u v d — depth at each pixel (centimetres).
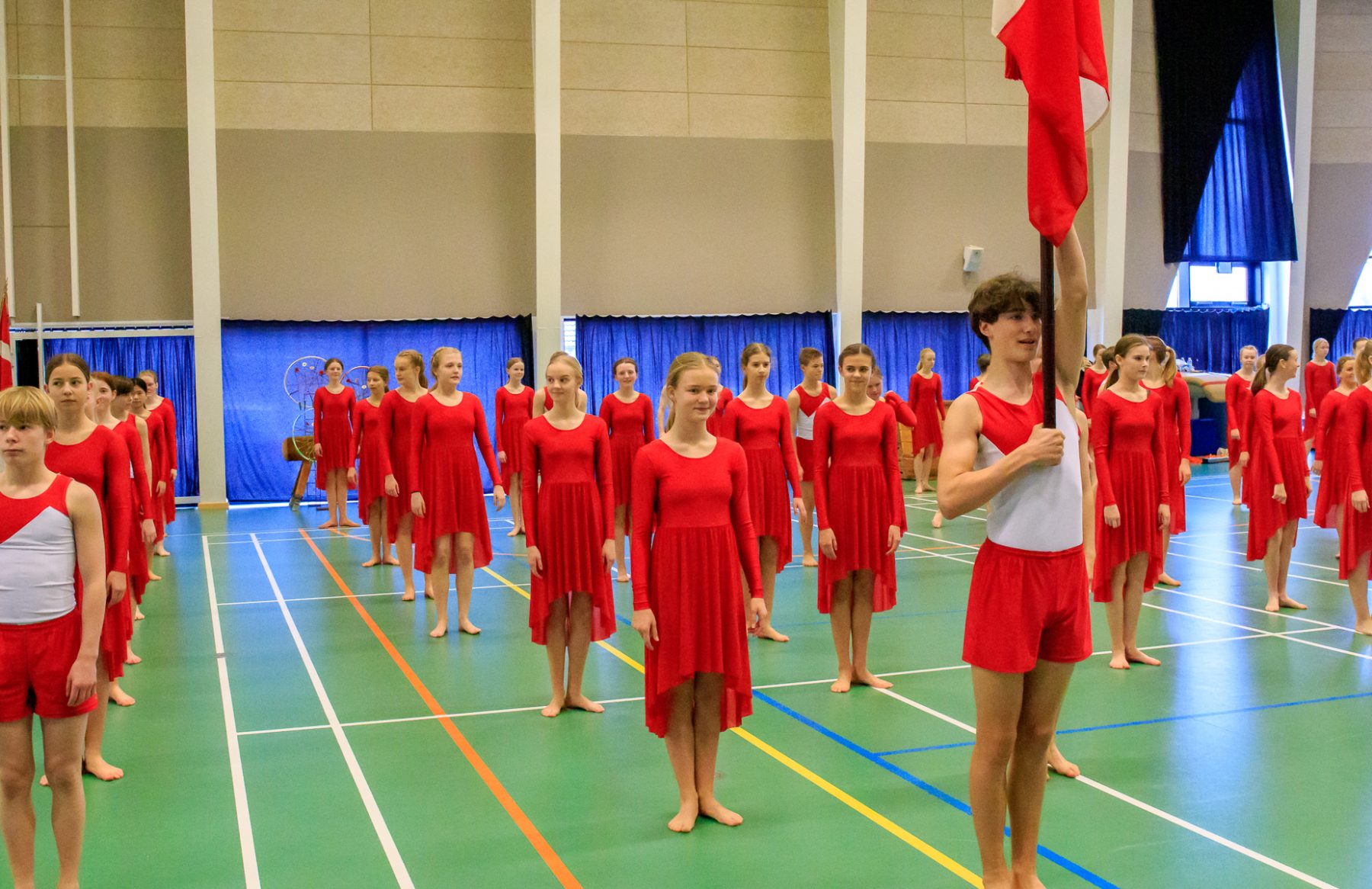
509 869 406
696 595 440
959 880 389
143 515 612
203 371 1583
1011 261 1934
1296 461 841
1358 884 382
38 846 436
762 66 1811
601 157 1752
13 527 354
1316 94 2095
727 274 1803
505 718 604
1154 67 1981
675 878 395
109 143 1581
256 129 1628
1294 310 2075
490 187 1708
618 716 605
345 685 676
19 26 1557
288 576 1056
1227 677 659
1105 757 522
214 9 1611
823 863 406
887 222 1875
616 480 985
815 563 1070
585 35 1744
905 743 548
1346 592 914
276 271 1639
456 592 895
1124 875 390
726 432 780
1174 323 2041
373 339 1672
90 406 581
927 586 969
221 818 462
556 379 595
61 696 357
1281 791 475
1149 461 675
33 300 1566
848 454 633
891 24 1870
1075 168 298
